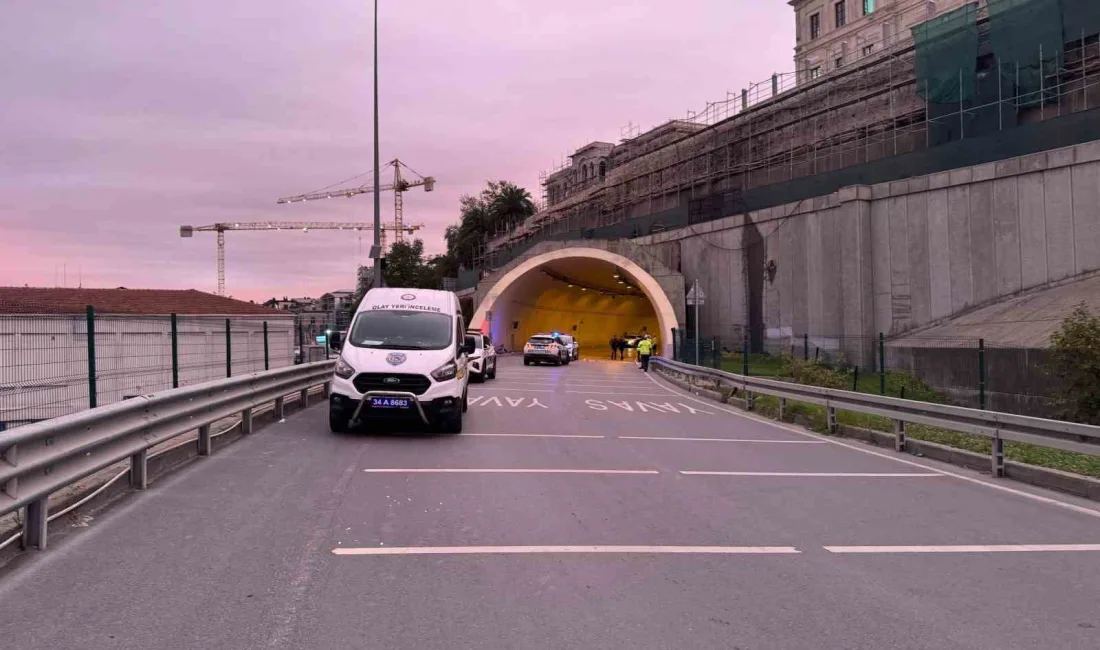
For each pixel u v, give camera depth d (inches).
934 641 170.1
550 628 173.2
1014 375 734.5
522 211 3282.5
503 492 322.0
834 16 2269.9
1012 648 166.7
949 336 953.5
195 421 371.9
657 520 280.1
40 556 218.2
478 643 163.6
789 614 185.8
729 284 1626.5
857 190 1201.4
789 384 636.1
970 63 1236.5
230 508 279.6
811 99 1663.4
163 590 192.4
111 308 1451.8
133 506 279.4
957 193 1075.9
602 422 611.8
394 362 473.4
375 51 1126.4
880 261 1189.1
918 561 233.9
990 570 225.5
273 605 183.8
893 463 434.6
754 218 1536.7
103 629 167.0
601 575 213.3
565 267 2172.7
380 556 225.9
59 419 237.6
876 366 1164.5
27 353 384.5
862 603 194.7
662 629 174.2
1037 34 1149.7
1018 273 993.5
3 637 161.5
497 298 2003.0
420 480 342.3
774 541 254.4
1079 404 570.6
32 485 218.7
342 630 169.5
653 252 1964.8
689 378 1054.4
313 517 269.6
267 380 510.0
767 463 423.2
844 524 281.0
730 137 1903.3
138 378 471.8
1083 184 922.7
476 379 1063.6
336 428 487.2
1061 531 275.9
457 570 214.5
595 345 3270.2
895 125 1422.2
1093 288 858.8
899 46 1508.4
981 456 418.6
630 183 2346.2
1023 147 1038.4
